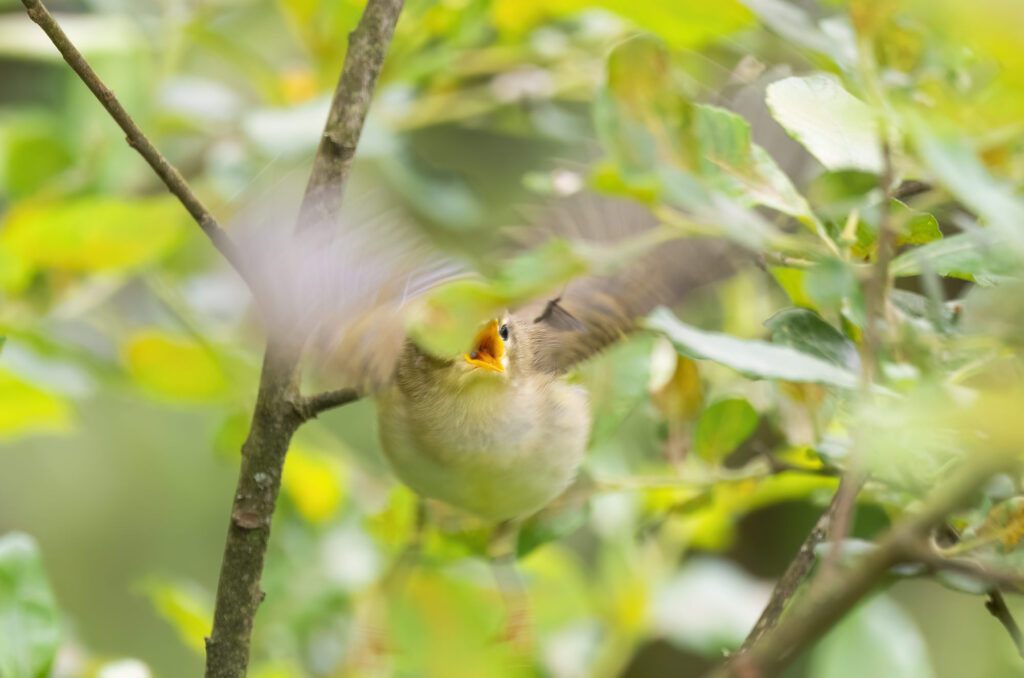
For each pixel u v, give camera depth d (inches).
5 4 336.2
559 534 225.5
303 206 156.4
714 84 251.8
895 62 170.2
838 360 163.0
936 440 142.1
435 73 284.4
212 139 314.5
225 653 164.9
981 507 167.0
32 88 348.8
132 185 311.3
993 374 149.3
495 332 213.9
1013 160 151.7
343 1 279.7
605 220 202.7
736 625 268.8
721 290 262.8
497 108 307.1
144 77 311.3
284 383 161.6
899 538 110.3
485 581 273.4
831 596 112.6
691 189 153.1
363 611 262.4
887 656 210.2
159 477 418.9
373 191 165.3
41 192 299.4
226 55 303.1
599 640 282.0
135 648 400.2
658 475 243.9
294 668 267.4
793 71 204.4
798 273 182.1
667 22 193.3
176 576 410.3
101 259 263.1
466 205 291.0
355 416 378.6
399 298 147.3
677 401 220.4
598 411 223.8
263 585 272.2
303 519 280.2
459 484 220.5
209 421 423.5
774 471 206.7
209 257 323.3
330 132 158.6
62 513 410.9
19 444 413.1
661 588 274.2
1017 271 141.7
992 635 235.8
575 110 334.6
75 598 401.1
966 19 90.7
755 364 146.9
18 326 275.9
